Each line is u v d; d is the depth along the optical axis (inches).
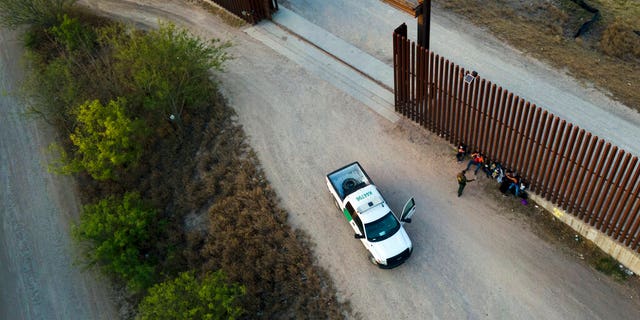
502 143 765.3
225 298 656.4
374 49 1052.5
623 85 949.8
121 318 775.1
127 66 949.2
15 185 954.1
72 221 890.7
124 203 807.1
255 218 815.7
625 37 1035.9
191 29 1167.0
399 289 727.7
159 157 934.4
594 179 663.8
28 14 1136.8
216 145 929.5
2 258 857.5
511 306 696.4
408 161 864.3
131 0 1282.0
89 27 1165.1
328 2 1176.8
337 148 896.3
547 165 789.9
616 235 697.0
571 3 1133.1
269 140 923.4
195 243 813.9
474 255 748.0
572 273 717.9
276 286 752.3
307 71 1031.6
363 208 737.6
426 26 834.8
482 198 805.2
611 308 684.1
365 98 966.4
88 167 840.9
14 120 1056.8
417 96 856.3
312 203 832.3
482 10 1130.0
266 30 1131.9
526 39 1052.5
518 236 760.3
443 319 693.9
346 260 764.0
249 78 1034.1
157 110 953.5
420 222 790.5
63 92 965.2
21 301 807.1
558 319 681.0
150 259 812.0
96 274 823.1
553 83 958.4
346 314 714.8
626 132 865.5
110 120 821.2
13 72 1154.0
